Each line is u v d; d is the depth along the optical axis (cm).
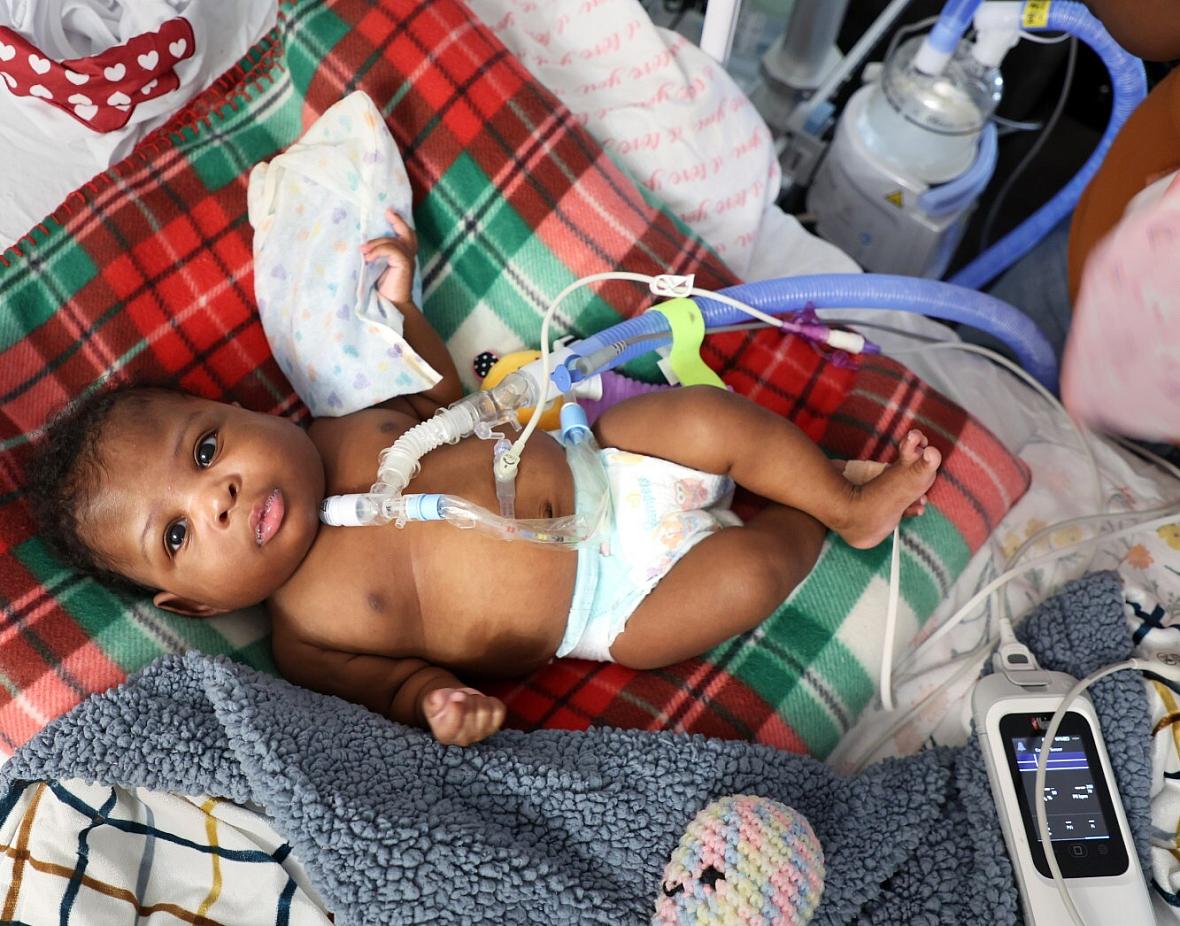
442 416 117
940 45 156
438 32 140
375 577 117
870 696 125
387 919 96
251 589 113
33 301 127
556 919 97
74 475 111
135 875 101
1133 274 92
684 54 162
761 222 168
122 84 143
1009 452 136
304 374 130
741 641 124
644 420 122
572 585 118
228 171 140
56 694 110
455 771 106
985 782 109
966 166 173
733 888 94
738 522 127
